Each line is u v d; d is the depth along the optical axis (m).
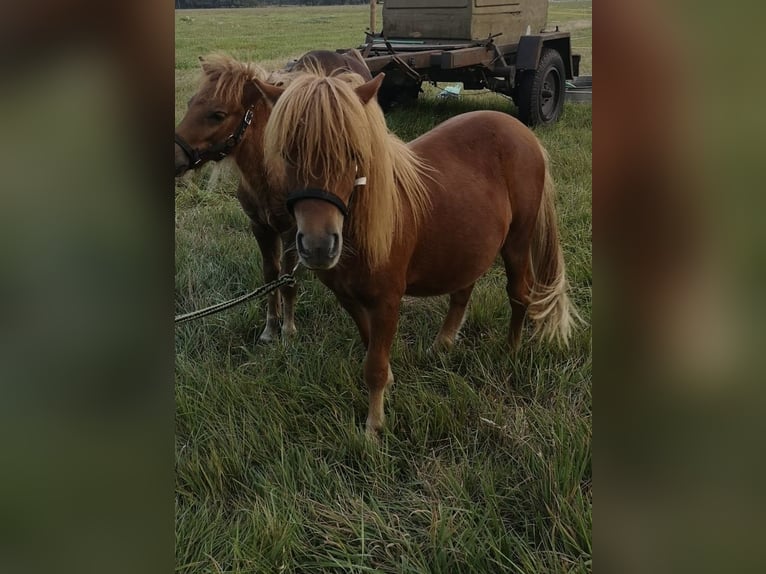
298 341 3.38
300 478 2.35
